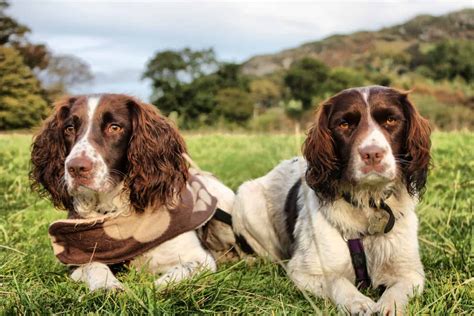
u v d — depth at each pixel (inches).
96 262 39.8
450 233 46.2
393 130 36.9
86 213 40.8
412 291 33.7
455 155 84.4
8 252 43.1
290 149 99.7
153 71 574.6
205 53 579.5
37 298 31.3
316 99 574.6
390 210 37.3
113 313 28.8
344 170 36.9
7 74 443.2
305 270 39.0
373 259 38.4
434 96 495.2
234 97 556.1
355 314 31.9
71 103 42.9
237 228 50.8
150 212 40.8
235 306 31.6
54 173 43.1
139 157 40.8
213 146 150.8
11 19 561.9
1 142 151.1
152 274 39.6
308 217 40.8
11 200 67.0
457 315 30.3
